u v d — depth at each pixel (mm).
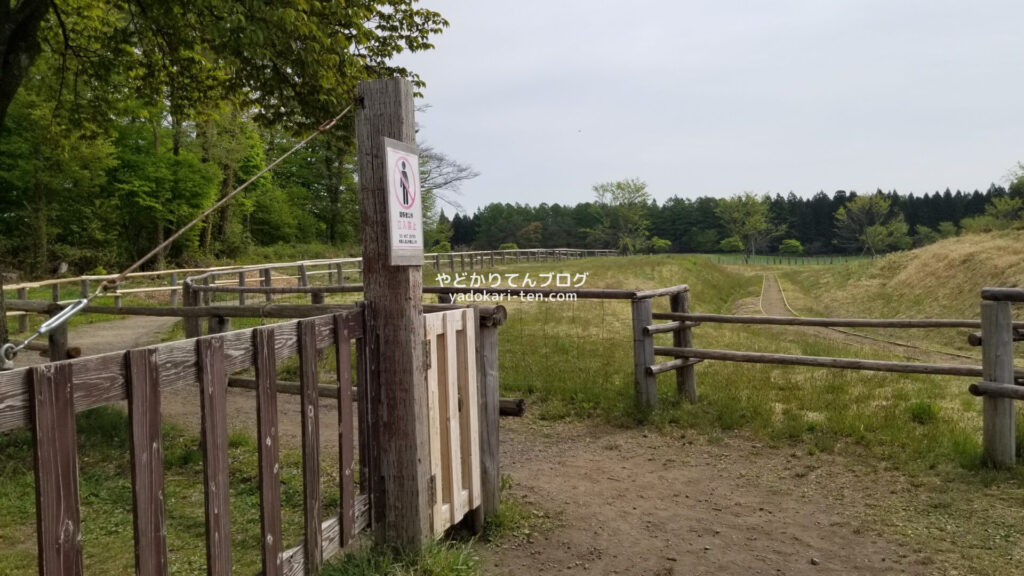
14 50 6871
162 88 10586
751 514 4250
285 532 3943
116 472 4930
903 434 5488
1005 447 4699
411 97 3219
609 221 69500
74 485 1791
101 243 26766
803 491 4605
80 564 1808
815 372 8453
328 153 42875
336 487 4609
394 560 3174
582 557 3666
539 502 4484
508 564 3574
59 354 6414
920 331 19438
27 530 3910
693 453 5516
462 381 3727
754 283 47844
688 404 6633
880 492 4500
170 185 28609
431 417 3367
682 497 4574
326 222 47594
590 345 10953
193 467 5145
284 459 5270
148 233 30375
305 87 8789
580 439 6023
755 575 3439
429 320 3359
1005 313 4668
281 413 6969
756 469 5082
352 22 8789
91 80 10281
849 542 3789
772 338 15008
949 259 29031
